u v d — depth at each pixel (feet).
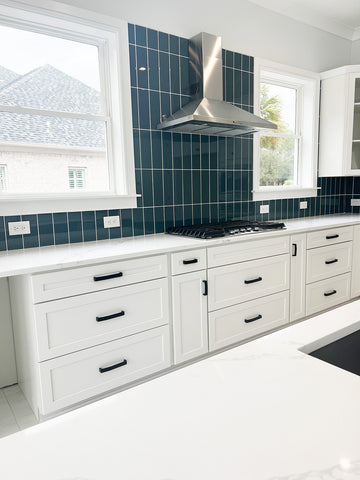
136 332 6.48
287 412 1.59
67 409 6.06
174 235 8.36
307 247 9.34
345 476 1.22
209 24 9.12
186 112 7.88
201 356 7.72
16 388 7.09
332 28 11.96
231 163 9.95
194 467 1.28
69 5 6.89
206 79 8.55
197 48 8.55
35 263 5.49
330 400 1.68
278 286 8.79
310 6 10.70
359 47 12.68
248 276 8.13
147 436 1.45
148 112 8.28
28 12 6.61
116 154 8.14
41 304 5.40
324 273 9.93
